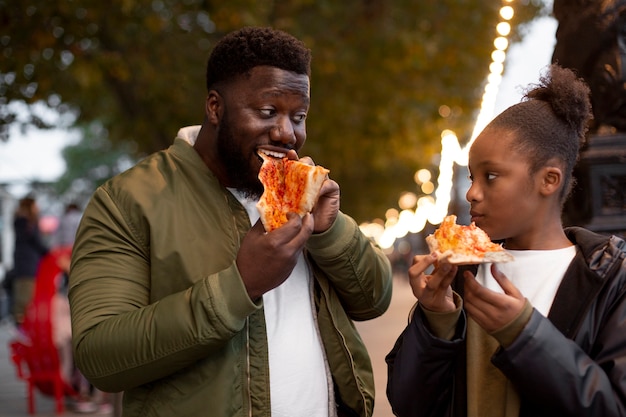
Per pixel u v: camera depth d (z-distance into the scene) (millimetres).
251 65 2961
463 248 2586
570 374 2525
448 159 15227
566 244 2840
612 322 2641
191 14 12109
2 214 27750
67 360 8766
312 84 13008
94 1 10492
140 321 2773
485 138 2795
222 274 2768
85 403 8789
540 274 2791
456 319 2736
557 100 2799
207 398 2865
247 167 2994
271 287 2770
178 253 2938
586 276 2691
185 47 12086
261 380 2930
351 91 13391
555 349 2535
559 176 2766
